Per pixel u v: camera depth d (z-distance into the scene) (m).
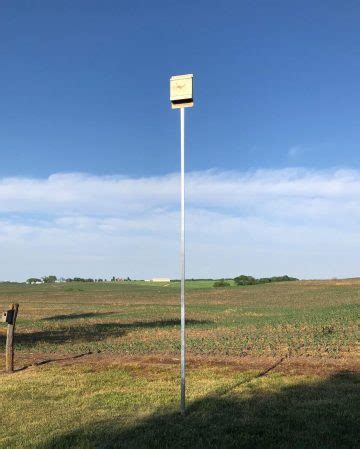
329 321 23.48
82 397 9.45
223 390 9.73
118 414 8.28
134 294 75.19
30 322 29.72
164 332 22.00
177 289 89.50
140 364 12.99
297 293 60.38
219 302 51.81
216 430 7.32
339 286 68.31
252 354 14.36
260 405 8.61
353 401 8.77
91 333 22.31
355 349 14.95
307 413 8.04
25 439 7.12
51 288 98.88
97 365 13.01
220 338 18.30
